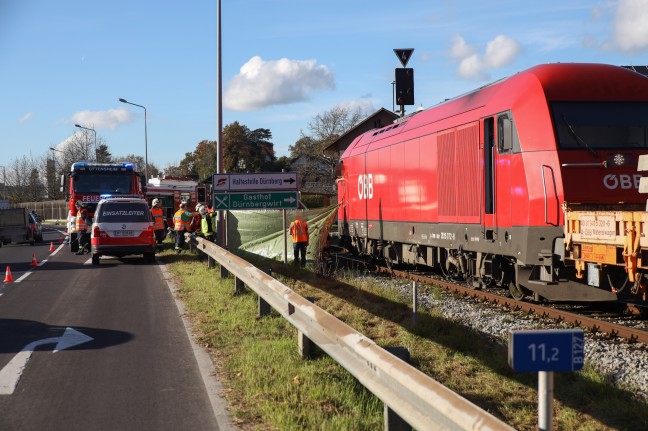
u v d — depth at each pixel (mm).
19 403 6336
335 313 10977
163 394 6555
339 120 75500
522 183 11328
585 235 9625
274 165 90375
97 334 9570
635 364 7637
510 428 3062
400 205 17406
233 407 6031
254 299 11766
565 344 3387
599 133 11117
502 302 12195
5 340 9250
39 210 79500
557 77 11469
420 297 13141
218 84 21406
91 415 5945
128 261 21906
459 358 7934
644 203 10930
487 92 13039
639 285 8852
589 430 5523
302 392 6227
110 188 26422
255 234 22031
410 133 16703
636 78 11672
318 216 21391
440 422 3746
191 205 40062
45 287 15203
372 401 5949
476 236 13086
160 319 10703
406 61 23484
